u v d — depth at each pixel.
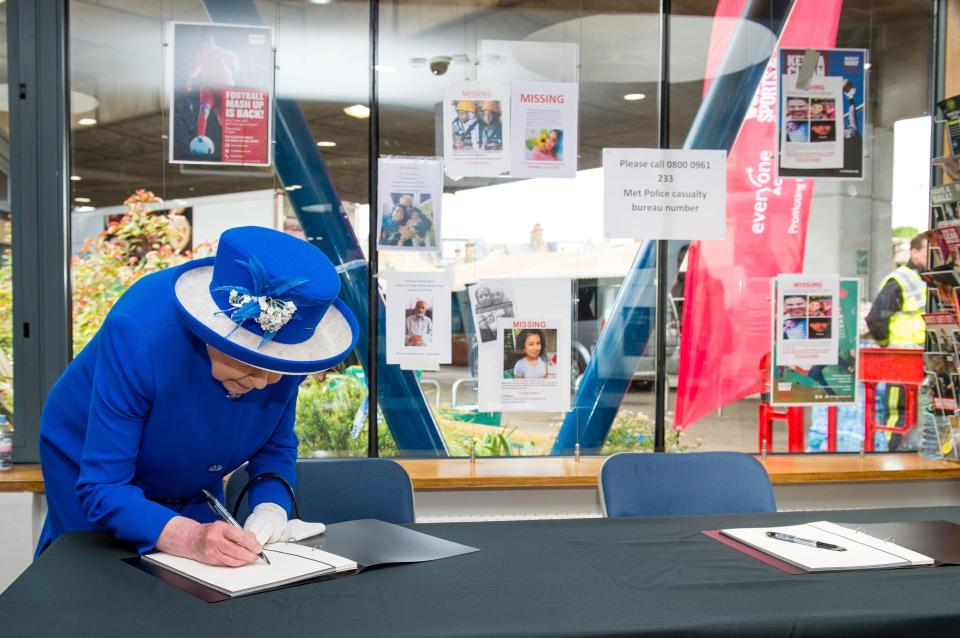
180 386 1.43
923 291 3.40
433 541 1.56
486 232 3.21
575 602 1.21
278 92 3.11
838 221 3.38
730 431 3.34
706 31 3.29
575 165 3.24
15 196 2.94
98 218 3.02
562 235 3.24
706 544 1.57
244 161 3.09
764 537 1.59
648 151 3.27
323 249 3.14
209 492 1.68
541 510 3.02
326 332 1.45
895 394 3.40
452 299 3.20
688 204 3.30
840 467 3.09
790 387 3.36
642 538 1.62
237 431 1.56
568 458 3.23
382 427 3.18
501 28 3.19
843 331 3.39
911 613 1.19
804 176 3.36
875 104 3.40
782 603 1.22
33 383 2.96
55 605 1.16
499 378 3.22
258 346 1.31
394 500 2.01
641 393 3.30
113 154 3.02
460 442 3.21
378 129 3.15
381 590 1.26
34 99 2.94
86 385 1.62
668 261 3.29
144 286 1.52
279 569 1.31
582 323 3.26
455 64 3.18
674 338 3.31
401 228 3.17
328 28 3.12
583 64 3.24
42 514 2.79
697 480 2.09
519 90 3.21
